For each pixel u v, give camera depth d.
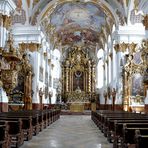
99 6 27.20
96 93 39.09
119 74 23.98
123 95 22.89
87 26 35.16
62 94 40.16
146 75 15.23
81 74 40.88
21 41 25.33
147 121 8.80
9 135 8.38
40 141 10.30
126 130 6.50
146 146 4.99
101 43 37.31
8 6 16.31
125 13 24.11
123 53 24.06
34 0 24.62
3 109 15.56
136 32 24.05
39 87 26.28
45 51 30.02
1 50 15.01
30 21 25.19
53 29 33.03
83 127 16.52
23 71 24.16
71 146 9.09
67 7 29.27
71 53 41.62
